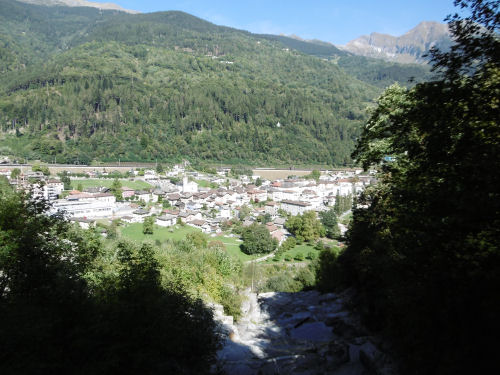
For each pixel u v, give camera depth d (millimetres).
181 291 11977
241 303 21406
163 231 83125
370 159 19531
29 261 10211
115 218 88062
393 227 12641
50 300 8586
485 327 7402
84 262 13961
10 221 12023
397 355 11148
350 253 23547
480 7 8500
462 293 7957
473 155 7934
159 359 8039
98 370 6977
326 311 20156
